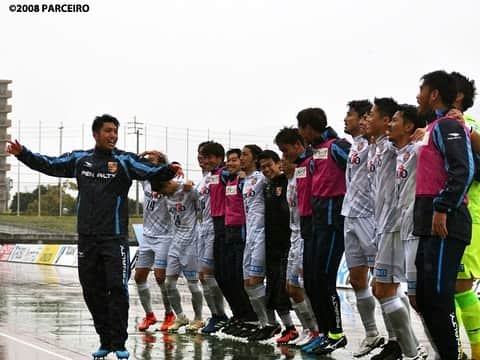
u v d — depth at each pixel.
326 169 7.03
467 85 6.12
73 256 25.45
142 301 9.16
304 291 7.51
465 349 7.43
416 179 5.39
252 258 8.05
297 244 7.53
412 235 5.61
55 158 6.66
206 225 8.88
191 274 8.94
